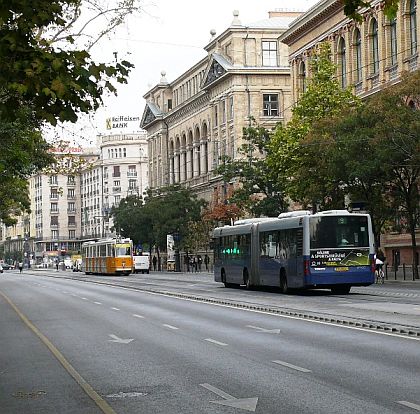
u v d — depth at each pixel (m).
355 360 14.54
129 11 18.14
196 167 107.00
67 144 28.47
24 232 179.25
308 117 52.38
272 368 14.02
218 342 18.20
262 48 94.25
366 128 45.81
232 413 10.34
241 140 91.19
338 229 34.59
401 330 19.05
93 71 10.64
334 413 10.10
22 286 59.19
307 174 50.12
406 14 57.12
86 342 19.31
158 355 16.38
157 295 39.50
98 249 86.94
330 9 67.00
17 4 10.64
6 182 42.25
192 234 91.56
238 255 43.28
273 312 26.27
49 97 10.60
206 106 102.44
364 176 45.25
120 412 10.70
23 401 11.79
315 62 54.16
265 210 66.81
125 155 157.25
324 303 29.53
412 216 48.84
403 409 10.21
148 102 125.44
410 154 44.16
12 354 17.55
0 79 10.48
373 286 43.75
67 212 166.25
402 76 45.69
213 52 98.62
